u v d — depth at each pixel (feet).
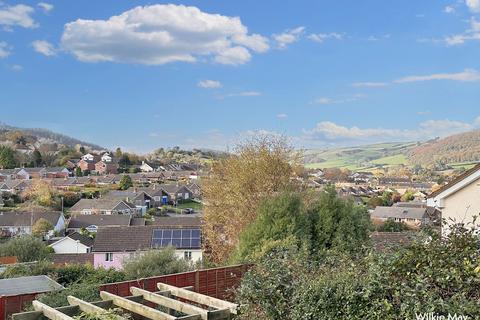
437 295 16.44
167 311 25.22
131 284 33.42
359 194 229.45
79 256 125.59
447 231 20.61
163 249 59.82
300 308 19.61
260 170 75.20
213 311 22.12
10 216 205.46
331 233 43.57
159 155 531.50
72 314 23.62
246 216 73.31
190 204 311.47
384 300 16.97
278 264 23.32
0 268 71.36
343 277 19.16
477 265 16.40
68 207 277.23
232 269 37.99
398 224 92.79
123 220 213.87
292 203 44.91
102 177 392.88
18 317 22.72
